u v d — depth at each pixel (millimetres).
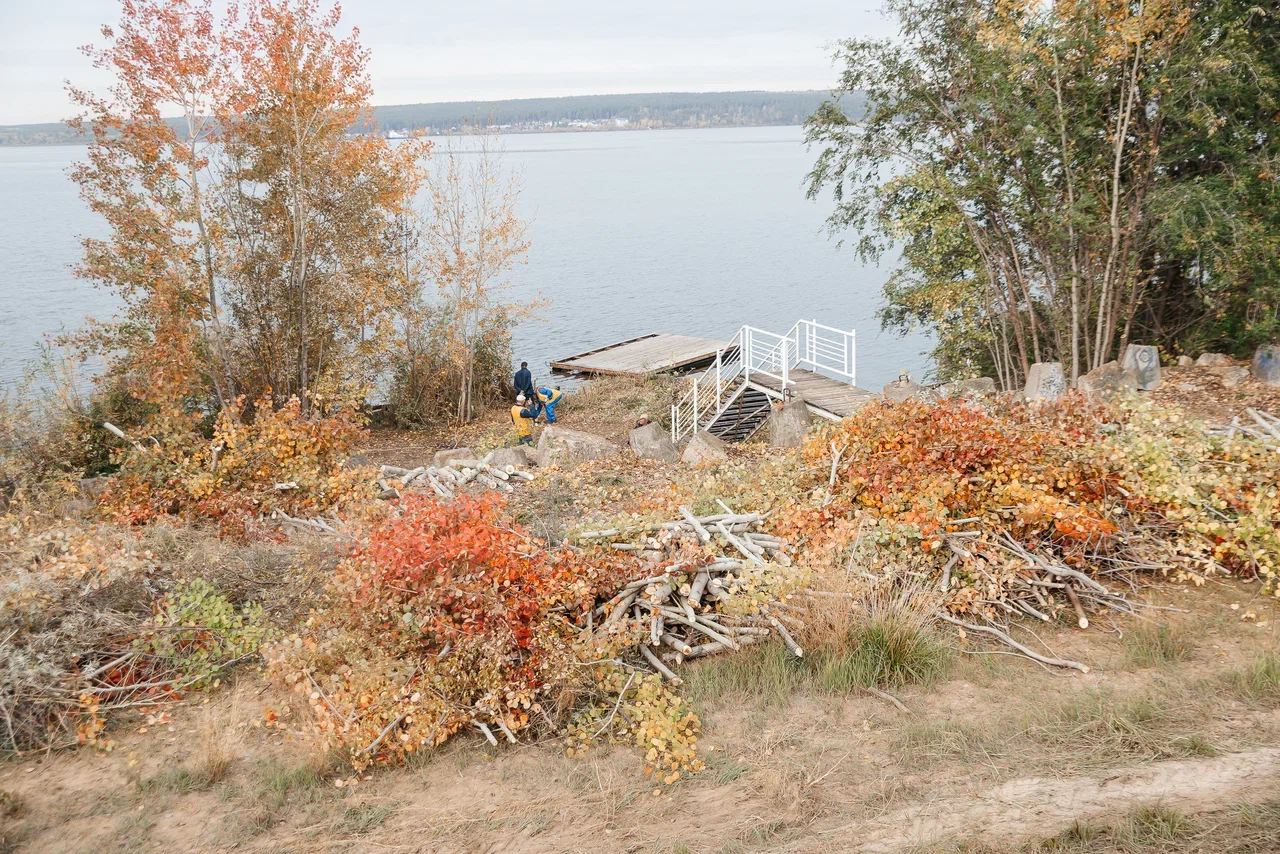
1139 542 8492
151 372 17297
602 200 147000
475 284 25047
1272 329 16594
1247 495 8227
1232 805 4988
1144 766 5430
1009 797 5227
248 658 7582
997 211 18812
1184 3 15422
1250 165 16109
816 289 60344
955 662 7008
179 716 6754
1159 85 15797
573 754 6102
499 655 6336
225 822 5406
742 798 5426
